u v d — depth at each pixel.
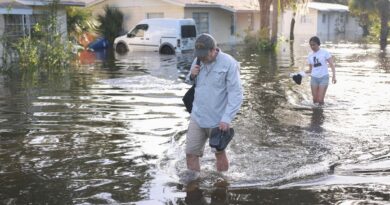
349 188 6.28
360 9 48.34
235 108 6.20
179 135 9.03
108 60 24.06
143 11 36.25
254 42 33.34
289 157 7.59
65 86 15.16
